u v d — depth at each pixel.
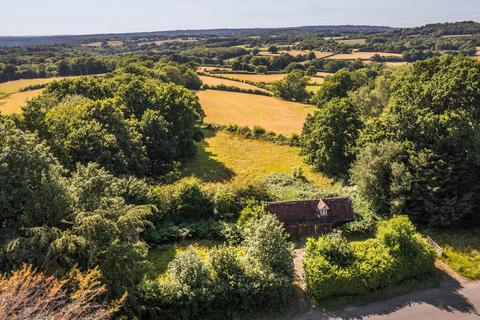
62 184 22.97
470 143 32.53
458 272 27.27
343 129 48.12
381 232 27.12
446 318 22.83
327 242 25.66
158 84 69.25
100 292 18.62
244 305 23.02
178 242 31.73
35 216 21.22
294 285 25.58
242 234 31.22
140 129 49.38
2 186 20.94
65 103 47.62
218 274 23.34
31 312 16.12
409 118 35.78
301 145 60.69
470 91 34.12
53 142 35.47
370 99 64.81
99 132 38.44
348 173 46.25
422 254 26.02
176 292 21.95
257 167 55.38
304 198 36.41
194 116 60.53
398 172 32.97
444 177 32.34
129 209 23.11
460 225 33.44
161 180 46.06
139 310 20.97
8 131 23.88
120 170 38.44
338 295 24.58
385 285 25.22
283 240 25.02
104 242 20.66
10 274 18.95
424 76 38.44
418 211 33.50
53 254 19.17
